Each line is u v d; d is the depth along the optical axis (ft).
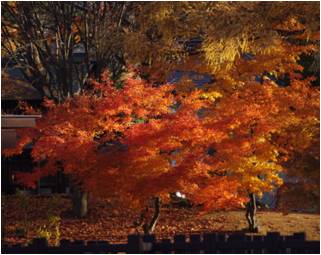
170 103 62.95
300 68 72.23
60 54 85.97
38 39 85.61
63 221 84.17
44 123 65.16
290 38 80.02
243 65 71.20
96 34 82.33
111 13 81.76
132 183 59.62
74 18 83.61
